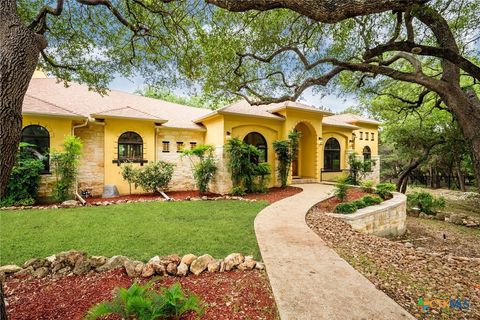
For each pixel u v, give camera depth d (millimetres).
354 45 6680
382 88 10219
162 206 9008
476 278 4125
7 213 7777
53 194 10086
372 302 2932
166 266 3914
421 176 31531
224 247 4957
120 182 12359
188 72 7086
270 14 6441
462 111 3980
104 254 4586
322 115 16062
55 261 3953
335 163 18125
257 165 12531
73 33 6746
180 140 14297
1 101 2131
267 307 3004
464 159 18859
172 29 6473
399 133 18547
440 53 3633
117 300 2707
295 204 9141
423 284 3705
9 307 3014
